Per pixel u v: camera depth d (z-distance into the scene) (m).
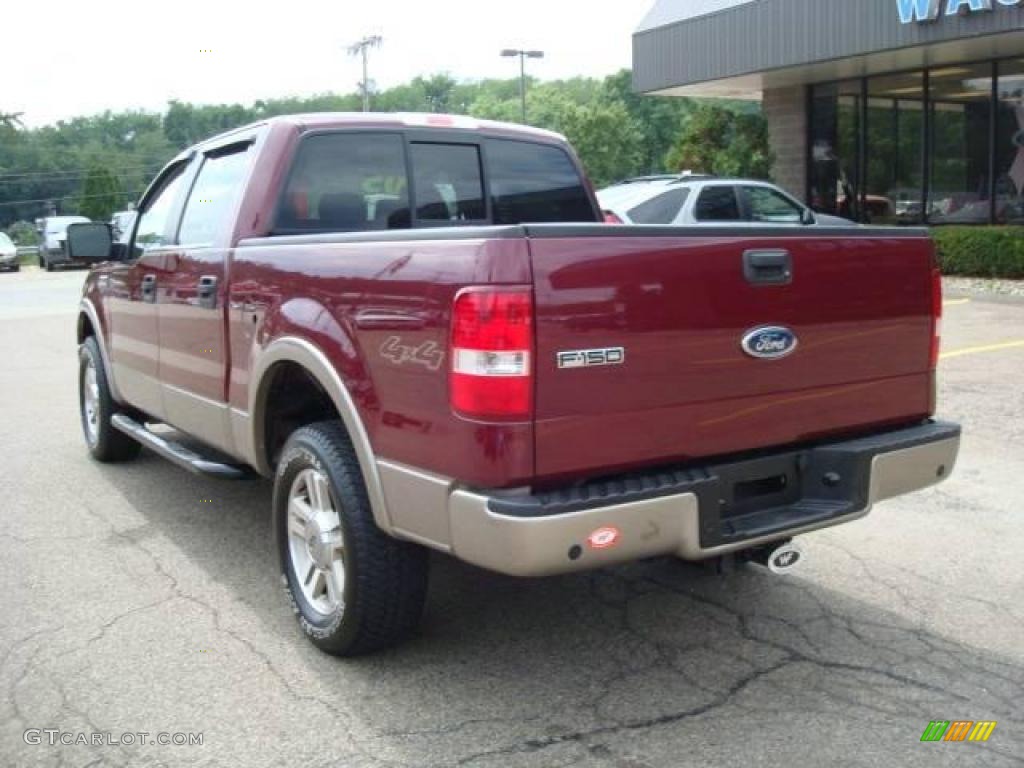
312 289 3.93
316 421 4.54
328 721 3.49
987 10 14.78
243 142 5.04
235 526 5.65
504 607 4.52
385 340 3.49
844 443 3.88
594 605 4.54
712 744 3.34
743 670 3.88
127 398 6.27
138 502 6.12
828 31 17.22
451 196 5.27
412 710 3.57
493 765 3.22
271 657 3.99
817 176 20.75
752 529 3.54
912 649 4.07
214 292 4.74
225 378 4.71
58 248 34.56
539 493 3.19
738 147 21.34
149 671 3.87
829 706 3.60
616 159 80.75
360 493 3.74
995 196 17.78
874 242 3.89
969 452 7.04
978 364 10.09
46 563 5.06
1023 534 5.44
